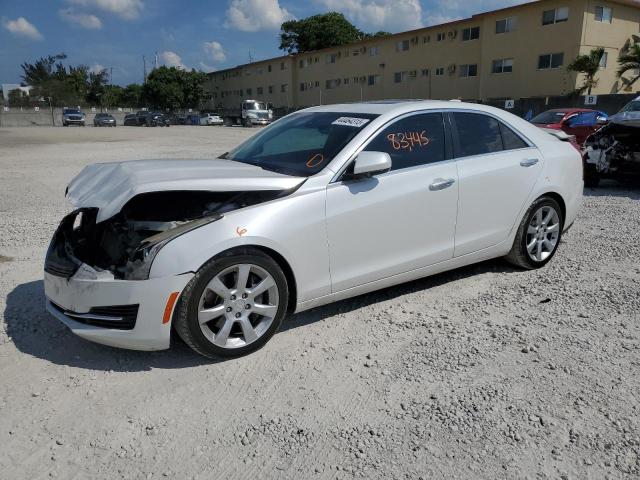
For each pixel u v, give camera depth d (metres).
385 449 2.62
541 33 34.16
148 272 3.15
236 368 3.39
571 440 2.65
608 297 4.41
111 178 3.68
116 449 2.65
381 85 48.97
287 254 3.52
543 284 4.73
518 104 33.81
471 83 40.25
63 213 8.25
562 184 5.09
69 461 2.57
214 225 3.30
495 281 4.84
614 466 2.47
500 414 2.86
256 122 54.03
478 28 39.19
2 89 81.81
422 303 4.36
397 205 3.97
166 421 2.87
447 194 4.24
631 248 5.82
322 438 2.71
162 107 83.25
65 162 16.06
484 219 4.54
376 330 3.89
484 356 3.48
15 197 9.77
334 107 4.69
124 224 3.69
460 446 2.62
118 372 3.35
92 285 3.23
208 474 2.48
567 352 3.51
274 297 3.53
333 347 3.65
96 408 2.98
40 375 3.31
